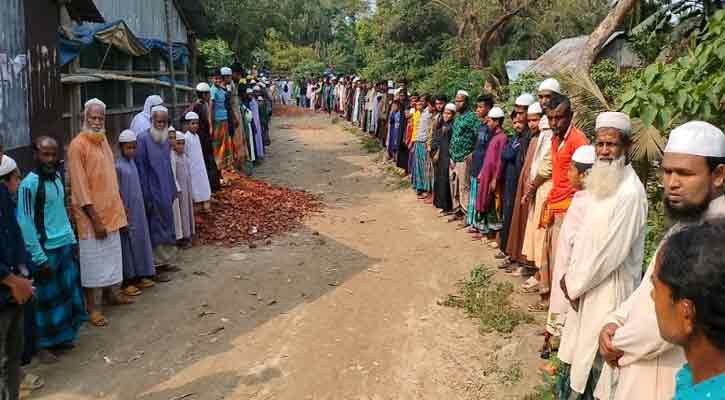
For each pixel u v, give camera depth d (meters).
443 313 6.09
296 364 5.07
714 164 2.51
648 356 2.73
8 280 3.91
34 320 4.83
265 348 5.37
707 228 1.49
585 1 21.30
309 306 6.32
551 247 5.79
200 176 9.04
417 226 9.73
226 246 8.41
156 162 7.07
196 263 7.68
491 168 8.20
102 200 5.74
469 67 19.83
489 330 5.62
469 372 4.89
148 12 14.62
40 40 6.82
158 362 5.11
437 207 10.77
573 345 3.66
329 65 47.59
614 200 3.37
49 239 5.02
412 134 12.45
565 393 3.94
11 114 6.23
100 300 5.89
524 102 7.27
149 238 6.71
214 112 12.24
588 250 3.42
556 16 21.12
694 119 4.62
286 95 42.75
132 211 6.48
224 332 5.70
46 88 6.96
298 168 15.58
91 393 4.61
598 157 3.45
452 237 9.05
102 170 5.73
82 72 9.64
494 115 8.36
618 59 15.16
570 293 3.52
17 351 4.11
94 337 5.56
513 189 7.33
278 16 30.14
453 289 6.80
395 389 4.67
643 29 11.46
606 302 3.45
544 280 5.91
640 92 4.64
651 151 5.45
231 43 28.52
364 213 10.62
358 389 4.68
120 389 4.66
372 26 28.09
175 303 6.38
